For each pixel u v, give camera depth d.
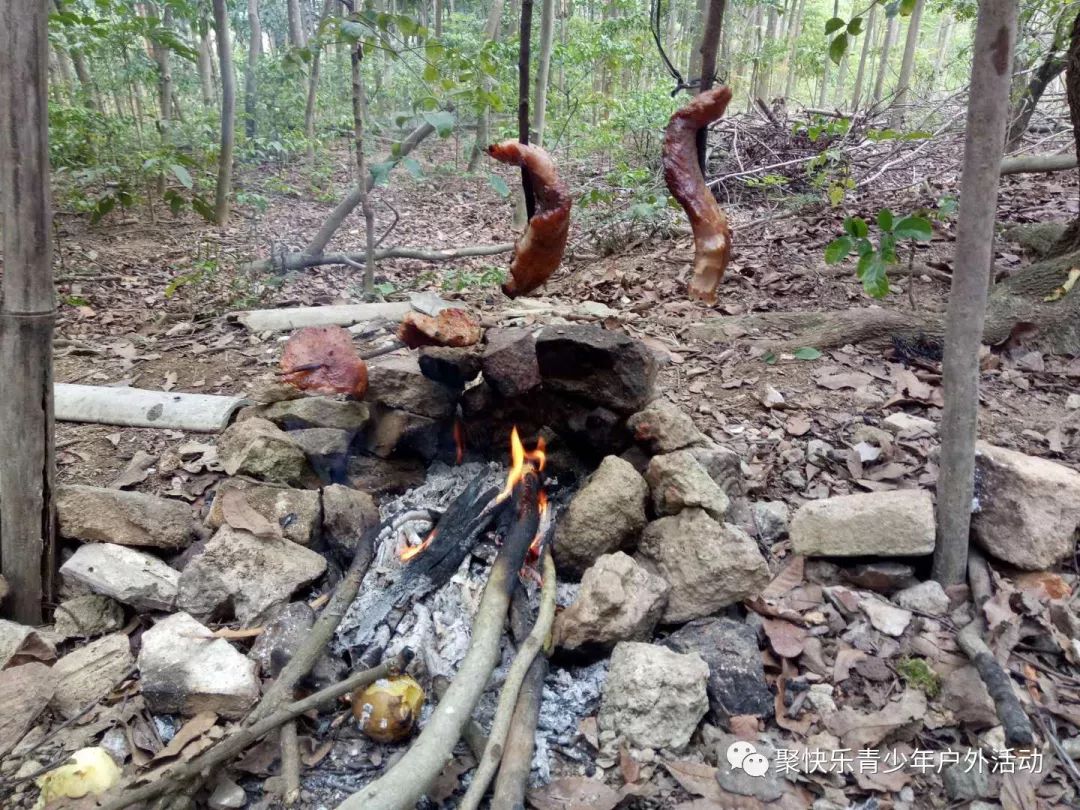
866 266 2.72
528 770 1.84
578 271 6.10
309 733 2.01
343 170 10.44
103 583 2.29
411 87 10.04
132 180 7.77
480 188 10.03
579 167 9.16
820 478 3.06
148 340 4.43
